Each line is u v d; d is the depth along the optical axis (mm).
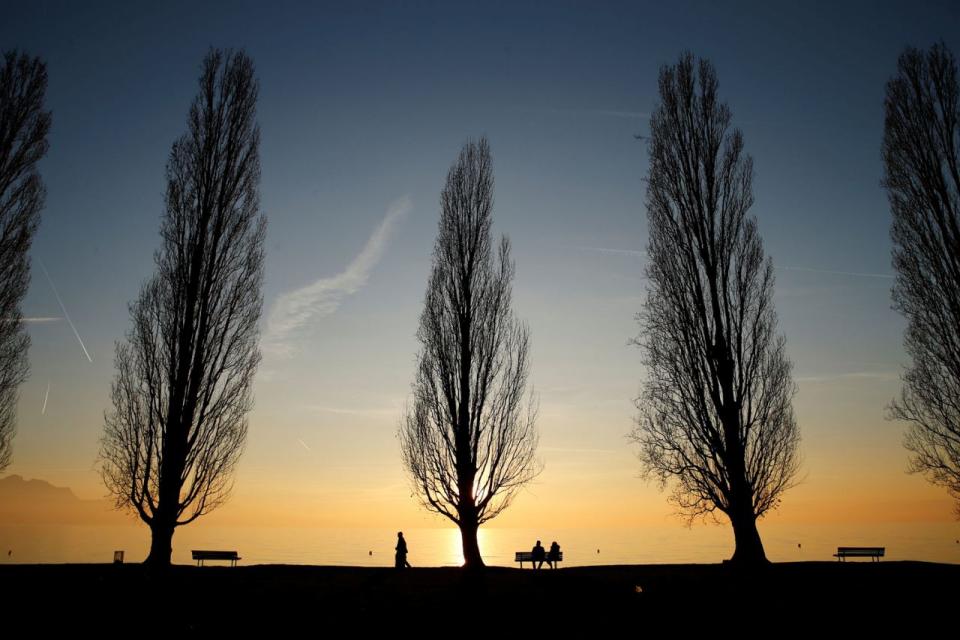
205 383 24453
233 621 15031
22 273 23766
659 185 27625
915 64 25188
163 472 22984
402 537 27281
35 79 25000
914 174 24344
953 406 22469
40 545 90938
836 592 17562
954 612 14930
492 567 25547
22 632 13531
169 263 25188
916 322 23516
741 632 13914
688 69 28625
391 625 14945
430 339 27141
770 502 24062
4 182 23828
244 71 28047
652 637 13797
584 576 21516
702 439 24641
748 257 25922
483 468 25703
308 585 19844
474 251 28031
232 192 26469
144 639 13344
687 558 81188
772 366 24891
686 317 25859
